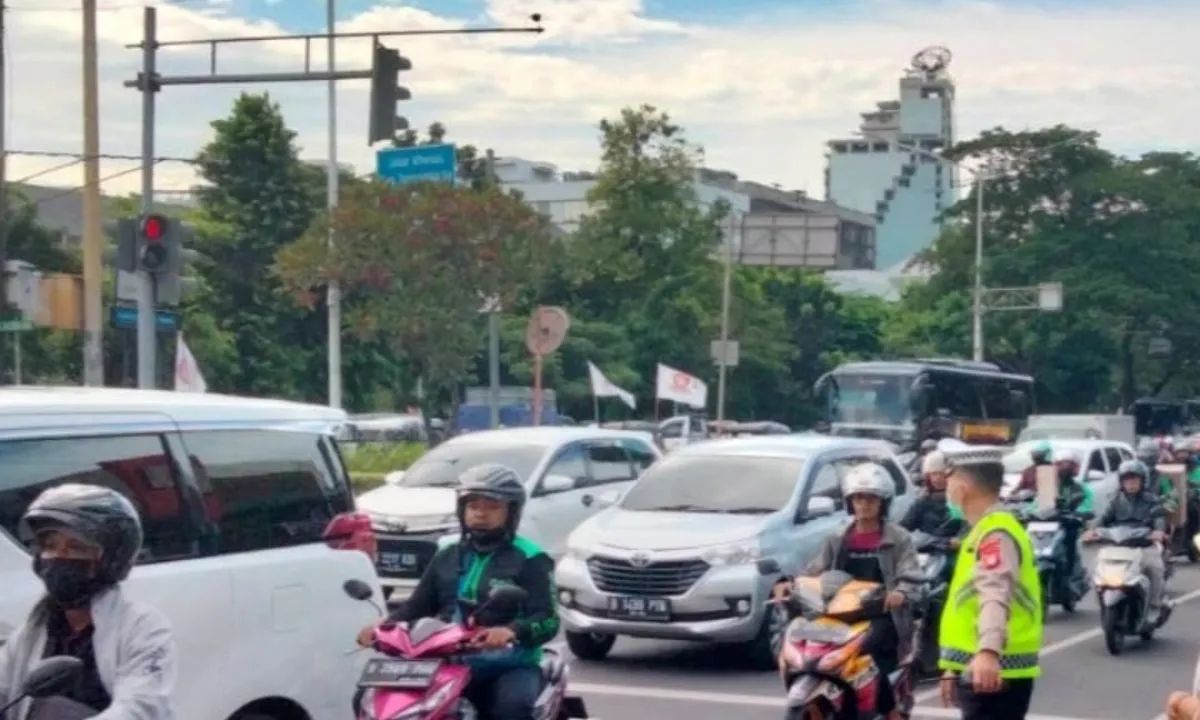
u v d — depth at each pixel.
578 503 18.61
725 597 14.46
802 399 72.50
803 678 9.08
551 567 7.84
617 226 58.97
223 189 56.62
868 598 9.27
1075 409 71.56
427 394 38.75
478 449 18.97
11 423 6.89
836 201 147.25
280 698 7.73
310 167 58.84
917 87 148.25
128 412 7.36
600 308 60.34
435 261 34.75
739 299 63.88
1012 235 69.88
